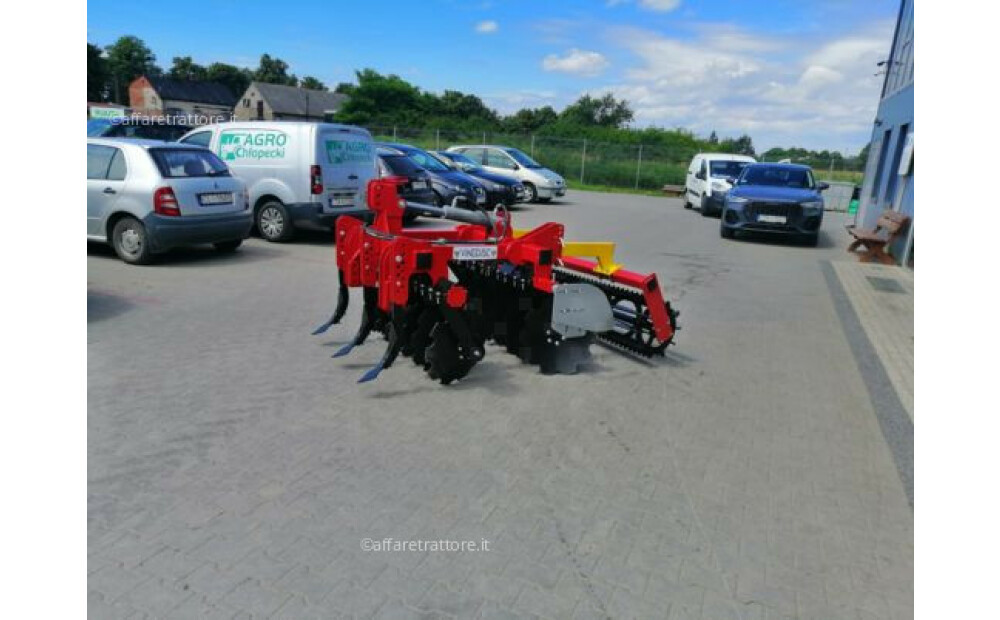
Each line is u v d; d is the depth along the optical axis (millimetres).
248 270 8711
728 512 3383
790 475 3811
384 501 3326
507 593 2693
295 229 10852
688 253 12141
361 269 5109
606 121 69250
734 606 2686
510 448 3967
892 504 3521
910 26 13422
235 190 9320
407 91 65688
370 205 5156
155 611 2514
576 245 6020
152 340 5691
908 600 2768
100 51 88250
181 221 8594
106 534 2969
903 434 4430
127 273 8211
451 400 4656
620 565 2910
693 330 6848
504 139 32875
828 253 13086
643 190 31125
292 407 4410
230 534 3006
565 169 32281
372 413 4375
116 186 8500
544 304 5176
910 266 11234
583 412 4566
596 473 3719
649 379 5301
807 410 4801
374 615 2531
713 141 40344
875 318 7715
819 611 2688
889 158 14172
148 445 3805
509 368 5379
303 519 3141
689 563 2951
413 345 4953
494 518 3221
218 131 10867
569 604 2648
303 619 2500
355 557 2877
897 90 14086
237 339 5812
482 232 5688
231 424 4121
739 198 13891
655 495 3516
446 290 4652
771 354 6125
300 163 10438
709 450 4086
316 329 6176
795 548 3102
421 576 2775
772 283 9641
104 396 4465
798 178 14914
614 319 5855
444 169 16047
